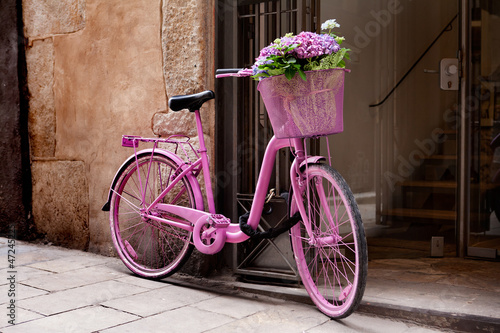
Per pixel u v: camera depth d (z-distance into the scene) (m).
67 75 4.29
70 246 4.35
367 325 2.69
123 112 3.99
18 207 4.58
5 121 4.60
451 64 4.06
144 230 3.82
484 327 2.54
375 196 5.30
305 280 2.99
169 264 3.61
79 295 3.12
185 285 3.39
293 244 3.05
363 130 5.14
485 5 4.10
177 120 3.69
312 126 2.50
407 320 2.73
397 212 5.43
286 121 2.58
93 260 3.98
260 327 2.65
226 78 3.60
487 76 4.11
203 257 3.55
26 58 4.52
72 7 4.24
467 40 4.05
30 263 3.86
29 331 2.54
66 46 4.29
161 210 3.50
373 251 4.25
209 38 3.59
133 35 3.91
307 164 2.80
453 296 3.05
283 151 3.45
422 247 4.37
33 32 4.47
